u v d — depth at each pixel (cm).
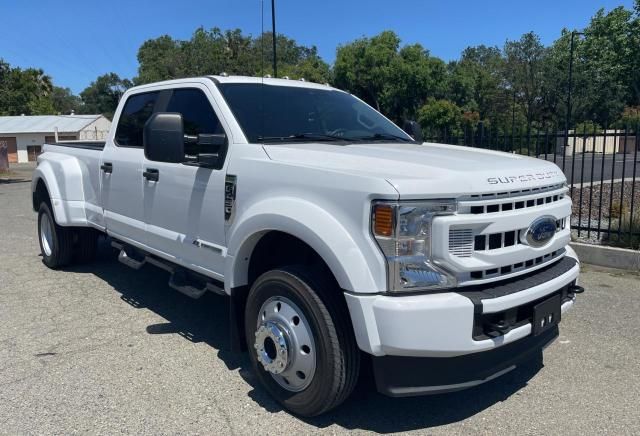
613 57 6169
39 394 371
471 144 897
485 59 7919
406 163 322
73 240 673
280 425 335
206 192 405
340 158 344
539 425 336
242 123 404
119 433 325
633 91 6253
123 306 555
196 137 427
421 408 356
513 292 308
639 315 521
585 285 614
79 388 380
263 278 348
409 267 289
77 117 5688
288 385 347
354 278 294
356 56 5041
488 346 297
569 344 457
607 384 389
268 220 338
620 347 451
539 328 324
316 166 332
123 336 475
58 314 531
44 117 5678
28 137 5256
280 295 339
